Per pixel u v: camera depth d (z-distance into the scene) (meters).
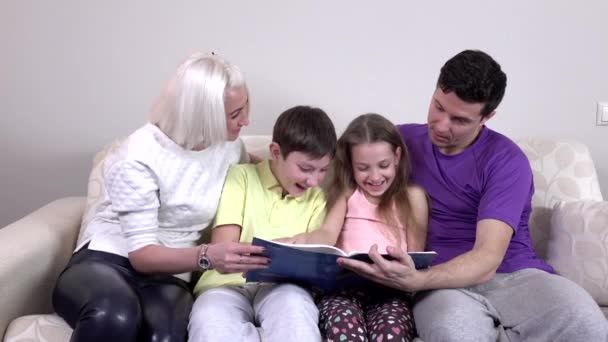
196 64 1.41
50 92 2.14
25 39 2.11
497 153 1.57
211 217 1.57
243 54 2.12
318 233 1.58
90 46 2.11
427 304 1.41
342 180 1.67
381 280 1.38
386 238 1.62
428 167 1.64
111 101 2.14
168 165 1.45
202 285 1.54
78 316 1.27
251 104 2.14
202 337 1.26
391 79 2.13
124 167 1.40
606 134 2.17
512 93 2.15
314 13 2.10
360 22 2.10
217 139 1.44
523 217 1.63
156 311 1.32
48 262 1.56
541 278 1.44
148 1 2.09
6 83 2.13
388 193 1.64
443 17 2.10
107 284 1.30
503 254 1.46
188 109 1.40
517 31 2.11
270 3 2.09
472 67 1.44
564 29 2.11
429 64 2.12
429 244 1.65
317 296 1.53
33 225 1.62
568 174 1.84
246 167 1.65
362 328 1.35
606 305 1.65
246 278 1.43
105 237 1.50
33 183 2.20
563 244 1.71
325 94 2.14
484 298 1.45
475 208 1.60
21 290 1.45
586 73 2.13
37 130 2.16
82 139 2.17
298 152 1.50
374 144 1.55
